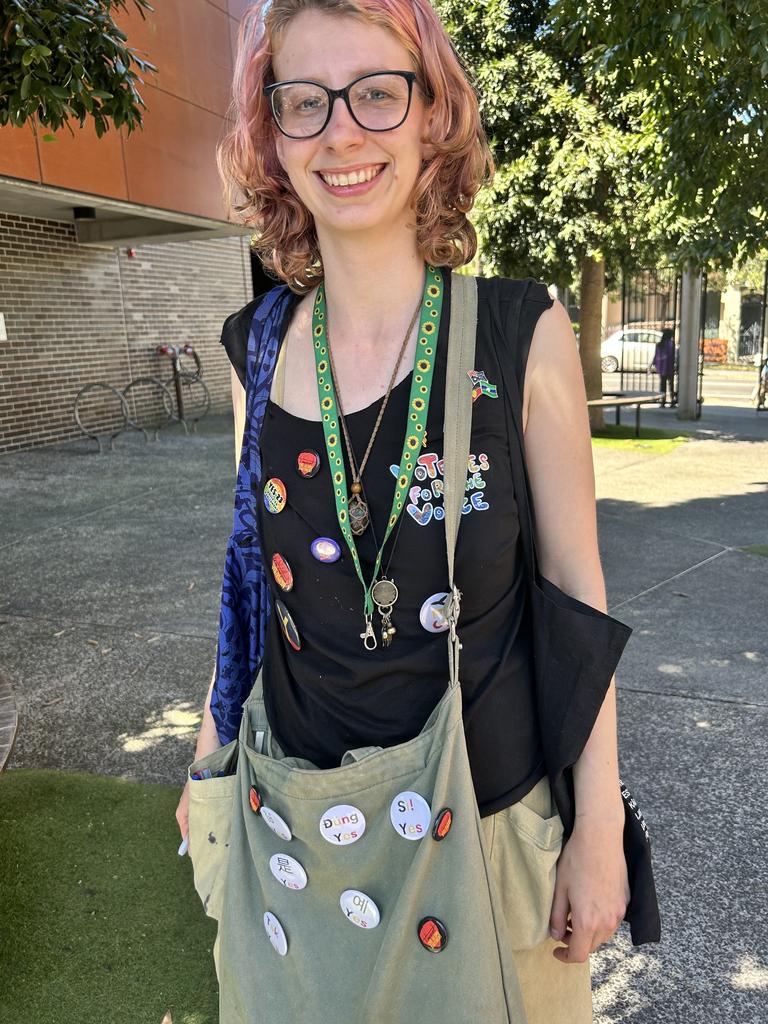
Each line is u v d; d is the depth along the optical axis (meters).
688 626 4.34
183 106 8.66
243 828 1.16
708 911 2.27
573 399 1.06
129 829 2.65
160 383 12.02
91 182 7.51
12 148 6.69
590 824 1.04
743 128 4.79
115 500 7.65
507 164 9.49
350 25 1.00
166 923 2.25
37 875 2.44
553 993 1.16
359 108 1.00
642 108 8.36
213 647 4.16
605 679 1.01
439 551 1.02
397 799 0.98
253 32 1.16
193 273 13.71
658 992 2.01
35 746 3.20
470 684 1.04
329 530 1.06
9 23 2.37
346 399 1.08
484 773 1.05
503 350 1.04
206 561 5.66
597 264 10.95
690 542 5.92
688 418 12.83
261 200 1.24
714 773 2.94
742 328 29.02
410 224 1.07
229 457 9.96
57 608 4.75
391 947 0.98
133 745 3.19
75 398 11.19
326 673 1.08
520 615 1.08
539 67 8.98
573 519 1.07
